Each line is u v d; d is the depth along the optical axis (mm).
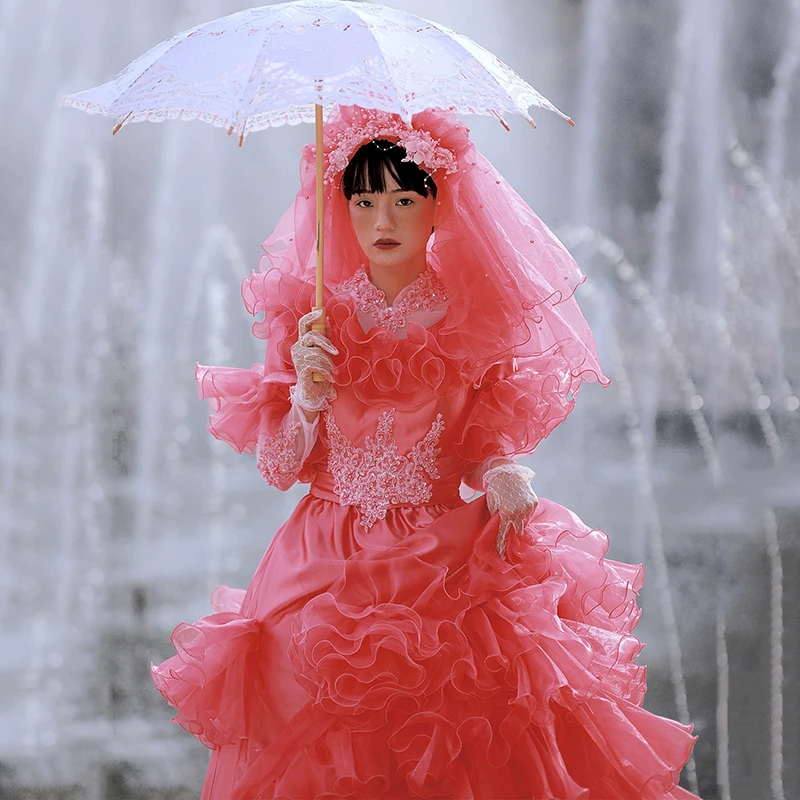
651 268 30922
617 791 8750
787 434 27375
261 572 9758
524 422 9500
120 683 16750
